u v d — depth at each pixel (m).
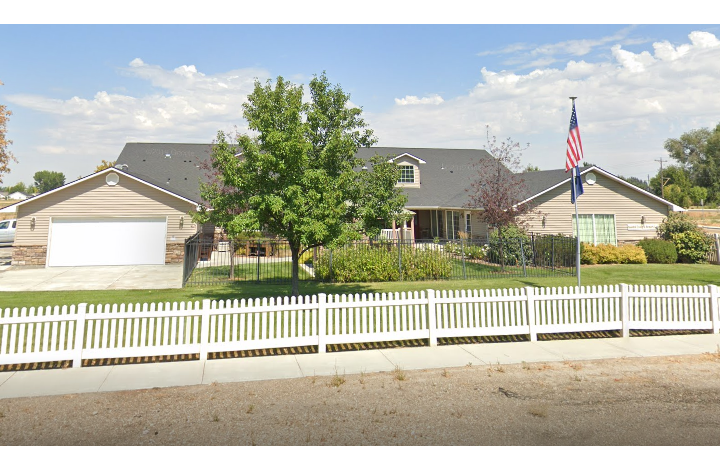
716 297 9.30
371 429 5.00
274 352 7.99
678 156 79.75
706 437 4.77
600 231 24.03
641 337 9.00
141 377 6.70
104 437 4.79
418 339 8.72
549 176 24.98
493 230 23.64
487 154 34.94
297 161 10.29
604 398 5.89
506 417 5.31
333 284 15.95
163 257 22.58
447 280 16.88
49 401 5.77
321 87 11.82
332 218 10.38
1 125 28.31
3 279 17.12
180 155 29.88
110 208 22.22
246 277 17.53
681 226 22.67
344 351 8.09
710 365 7.23
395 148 33.41
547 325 8.78
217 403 5.73
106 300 12.54
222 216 11.38
